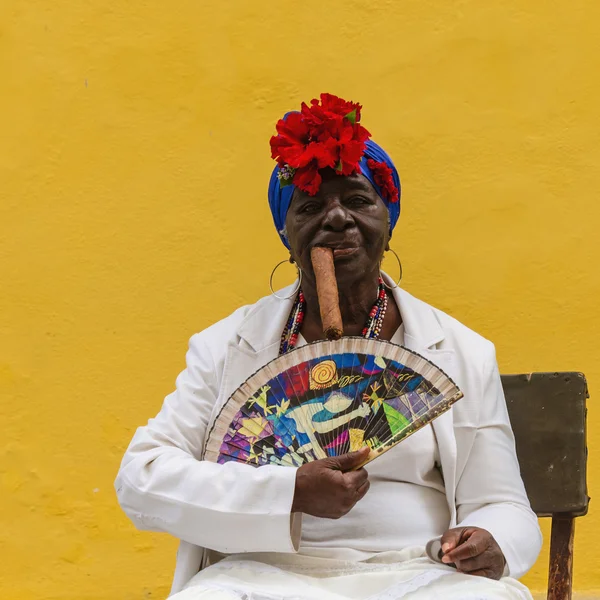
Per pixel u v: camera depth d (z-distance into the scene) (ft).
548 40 32.07
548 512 24.59
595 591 30.40
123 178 32.27
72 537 31.55
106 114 32.45
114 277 32.07
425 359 21.53
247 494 20.67
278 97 32.27
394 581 20.48
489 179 31.76
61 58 32.60
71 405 31.81
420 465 22.15
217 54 32.48
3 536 31.55
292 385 21.76
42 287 32.09
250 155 32.22
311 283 23.22
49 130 32.45
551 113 31.86
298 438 21.50
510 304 31.42
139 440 22.62
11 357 31.96
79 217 32.22
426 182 31.83
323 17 32.40
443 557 20.40
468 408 22.66
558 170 31.71
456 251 31.60
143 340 31.86
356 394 21.57
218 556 22.24
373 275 23.32
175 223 32.12
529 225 31.60
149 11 32.65
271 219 32.04
